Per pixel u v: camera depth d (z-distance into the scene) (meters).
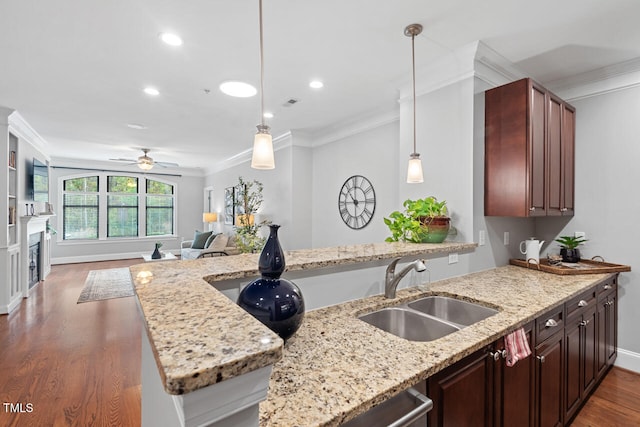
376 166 3.76
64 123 4.21
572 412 1.91
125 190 8.18
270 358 0.58
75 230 7.55
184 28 2.04
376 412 0.89
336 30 2.07
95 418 1.93
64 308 4.02
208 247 6.76
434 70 2.56
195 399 0.51
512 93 2.25
